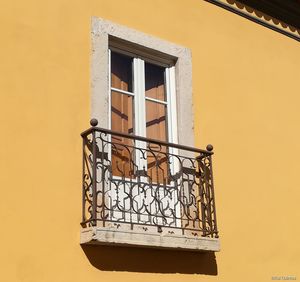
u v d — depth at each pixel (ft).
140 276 17.78
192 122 20.77
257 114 23.12
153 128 20.36
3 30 17.17
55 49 18.02
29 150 16.70
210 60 22.15
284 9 25.32
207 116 21.34
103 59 18.93
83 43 18.69
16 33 17.38
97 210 17.37
